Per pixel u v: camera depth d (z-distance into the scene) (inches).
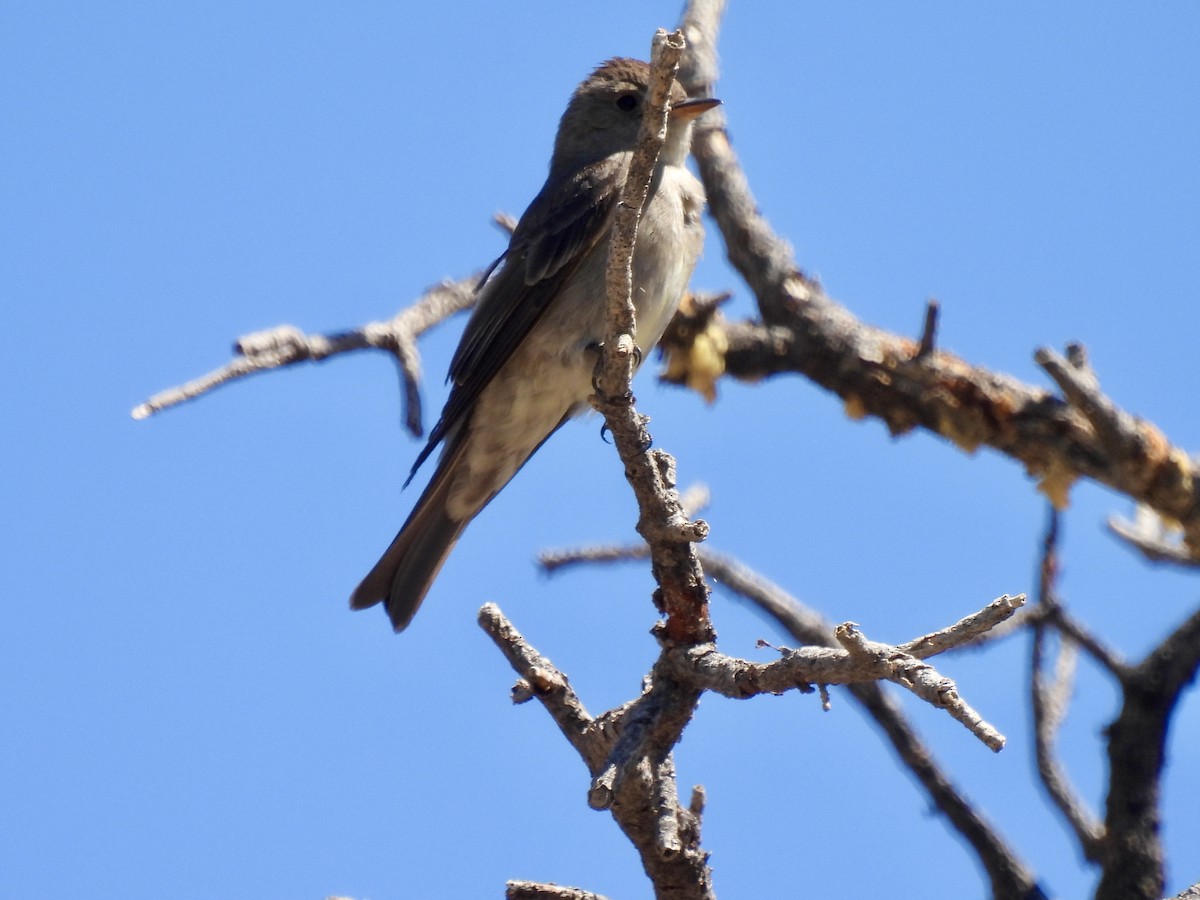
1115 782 393.7
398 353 421.4
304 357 399.9
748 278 508.4
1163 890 386.0
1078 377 419.2
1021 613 414.3
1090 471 462.9
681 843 284.0
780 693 269.0
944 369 474.9
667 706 289.7
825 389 493.0
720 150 524.4
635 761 282.2
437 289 458.9
